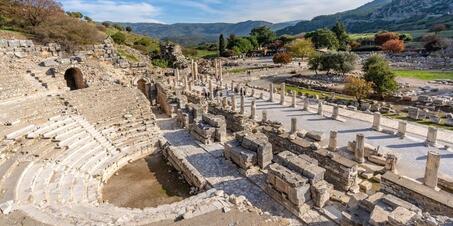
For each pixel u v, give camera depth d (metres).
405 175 21.47
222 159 24.56
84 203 17.52
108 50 49.06
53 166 20.42
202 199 17.05
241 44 122.75
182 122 33.53
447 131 30.20
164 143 27.91
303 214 16.94
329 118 36.38
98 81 39.91
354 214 14.66
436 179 18.80
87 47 51.91
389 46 101.00
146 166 25.58
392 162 21.45
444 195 14.77
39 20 55.34
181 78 65.50
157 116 38.66
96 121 29.28
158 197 20.70
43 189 17.41
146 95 45.34
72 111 29.14
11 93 29.94
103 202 19.44
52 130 24.86
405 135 29.30
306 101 40.44
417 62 82.69
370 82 45.78
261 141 22.56
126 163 25.97
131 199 20.50
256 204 18.38
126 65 48.97
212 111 35.75
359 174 21.66
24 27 54.53
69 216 14.66
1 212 14.02
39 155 21.05
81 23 62.03
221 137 28.19
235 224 13.78
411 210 13.10
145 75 49.81
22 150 21.05
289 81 67.31
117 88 36.09
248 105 44.47
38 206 15.34
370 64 57.72
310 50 98.88
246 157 21.83
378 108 40.34
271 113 39.78
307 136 26.89
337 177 19.62
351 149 25.25
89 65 42.75
